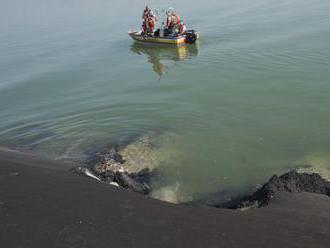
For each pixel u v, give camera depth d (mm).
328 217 8133
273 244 6918
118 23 36312
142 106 16844
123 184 10500
